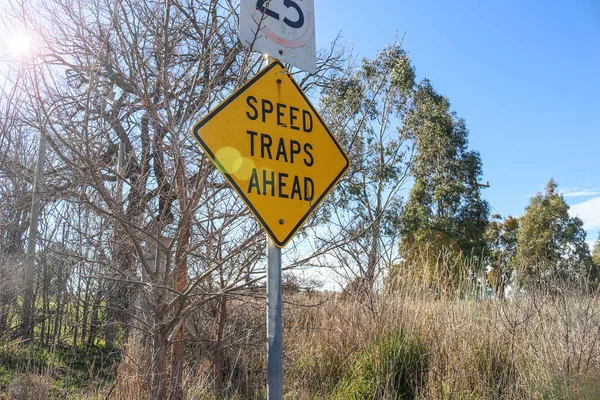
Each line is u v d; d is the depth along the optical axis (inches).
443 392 202.7
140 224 177.3
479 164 911.7
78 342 330.0
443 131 772.0
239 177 118.6
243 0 130.1
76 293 306.2
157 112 176.6
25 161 227.3
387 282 264.1
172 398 171.6
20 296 346.3
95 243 178.4
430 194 832.9
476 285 251.4
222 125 119.0
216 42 203.8
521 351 217.0
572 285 236.4
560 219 936.3
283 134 127.4
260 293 205.6
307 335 266.8
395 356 225.3
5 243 337.1
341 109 213.6
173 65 194.4
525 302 232.4
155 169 191.0
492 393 199.9
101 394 210.7
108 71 187.8
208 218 174.1
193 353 229.0
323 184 130.8
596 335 206.2
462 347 217.2
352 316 262.4
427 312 244.8
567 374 196.7
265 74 128.4
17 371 217.0
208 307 230.7
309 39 140.1
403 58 422.9
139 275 204.8
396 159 445.4
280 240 120.3
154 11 187.6
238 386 215.0
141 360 191.2
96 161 159.9
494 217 1028.5
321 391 231.3
